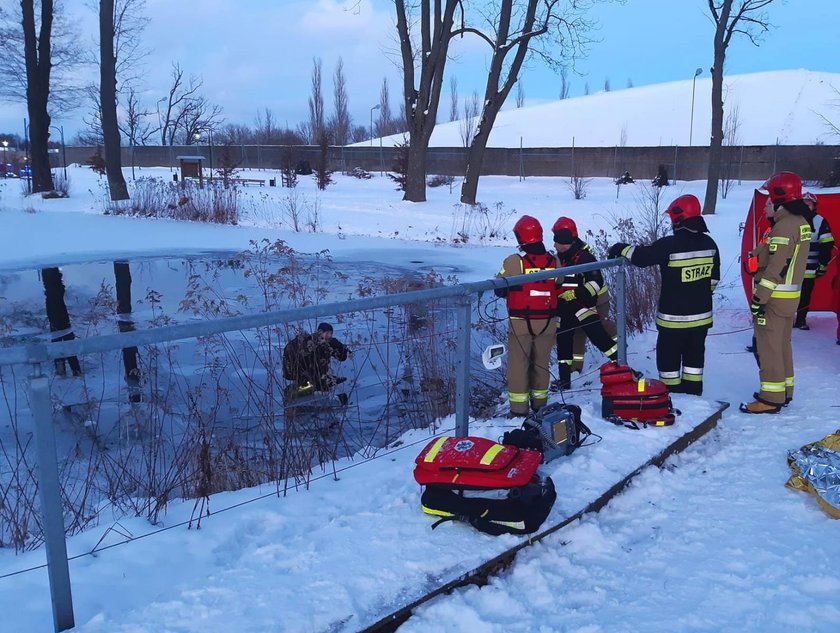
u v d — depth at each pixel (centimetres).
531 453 370
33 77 3048
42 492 273
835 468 395
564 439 452
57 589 279
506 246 1966
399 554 329
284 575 312
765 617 288
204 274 1420
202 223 2305
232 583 307
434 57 2609
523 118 7350
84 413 657
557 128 6600
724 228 1944
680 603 303
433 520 363
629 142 5719
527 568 332
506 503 345
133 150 5759
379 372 788
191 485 496
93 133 6719
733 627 282
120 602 313
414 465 476
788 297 545
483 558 327
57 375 771
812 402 586
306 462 514
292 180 3756
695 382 597
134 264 1544
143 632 273
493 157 4553
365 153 5047
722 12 2222
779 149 3766
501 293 570
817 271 831
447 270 1541
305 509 412
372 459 507
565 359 697
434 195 3114
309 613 283
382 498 413
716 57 2275
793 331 859
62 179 3347
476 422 567
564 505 379
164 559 354
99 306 1110
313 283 1292
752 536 360
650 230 1215
